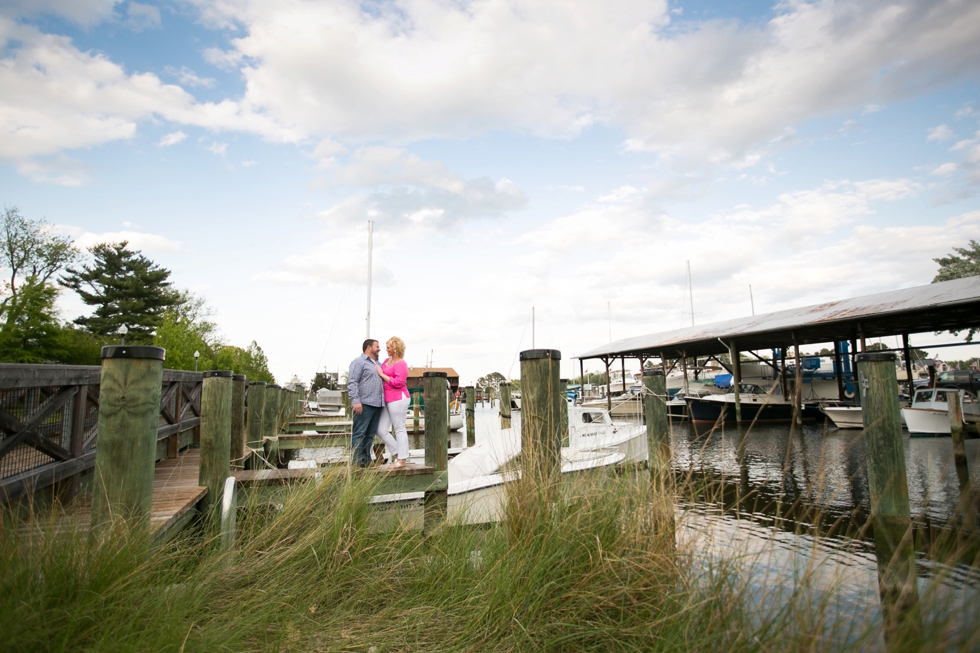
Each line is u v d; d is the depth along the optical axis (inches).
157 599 101.0
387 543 149.1
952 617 82.7
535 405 158.6
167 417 275.0
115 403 121.6
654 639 103.3
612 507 131.9
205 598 111.5
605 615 110.8
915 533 200.1
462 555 142.5
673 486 137.6
